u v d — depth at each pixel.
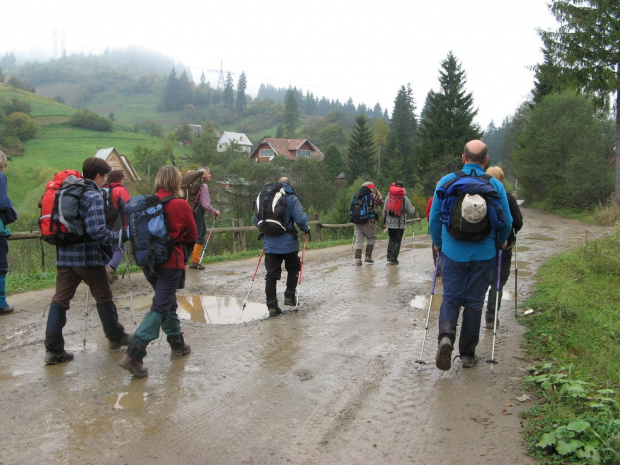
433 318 6.34
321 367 4.57
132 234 4.34
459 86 48.28
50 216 4.34
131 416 3.56
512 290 7.76
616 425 3.24
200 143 59.84
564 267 9.57
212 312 6.49
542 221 23.22
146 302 6.83
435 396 3.99
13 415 3.54
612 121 28.08
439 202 4.32
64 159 78.56
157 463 3.01
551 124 30.48
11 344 5.07
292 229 6.30
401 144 79.94
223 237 19.36
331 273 9.53
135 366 4.18
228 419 3.55
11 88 132.50
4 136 79.62
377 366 4.62
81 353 4.82
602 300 7.58
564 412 3.56
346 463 3.05
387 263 10.76
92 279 4.60
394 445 3.26
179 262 4.39
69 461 3.00
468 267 4.30
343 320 6.18
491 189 4.10
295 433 3.38
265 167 34.66
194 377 4.29
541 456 3.14
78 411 3.62
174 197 4.41
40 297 7.10
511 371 4.52
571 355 4.88
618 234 11.64
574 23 22.33
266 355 4.86
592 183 27.61
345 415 3.65
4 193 5.92
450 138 48.12
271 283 6.33
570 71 22.77
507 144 51.41
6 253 6.16
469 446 3.26
